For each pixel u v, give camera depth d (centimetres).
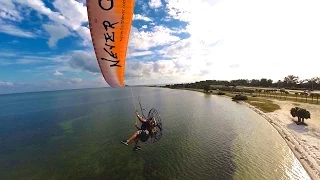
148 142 3419
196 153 2909
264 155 2752
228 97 11050
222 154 2847
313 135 3375
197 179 2197
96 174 2428
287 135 3512
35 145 3738
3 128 5366
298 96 9862
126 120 5488
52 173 2552
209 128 4328
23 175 2556
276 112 5691
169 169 2447
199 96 12669
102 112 7238
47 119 6500
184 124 4741
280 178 2141
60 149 3434
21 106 12331
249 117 5353
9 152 3409
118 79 858
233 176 2227
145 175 2333
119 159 2809
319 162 2383
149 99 11706
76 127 5009
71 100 14862
